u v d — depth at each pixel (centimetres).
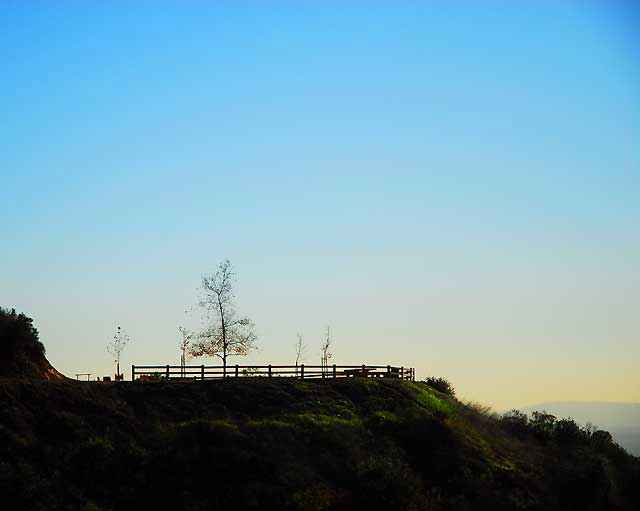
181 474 4659
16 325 5800
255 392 5969
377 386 6481
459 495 5156
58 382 5384
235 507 4541
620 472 6581
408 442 5634
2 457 4494
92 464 4603
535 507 5356
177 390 5791
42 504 4250
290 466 4938
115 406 5344
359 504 4781
